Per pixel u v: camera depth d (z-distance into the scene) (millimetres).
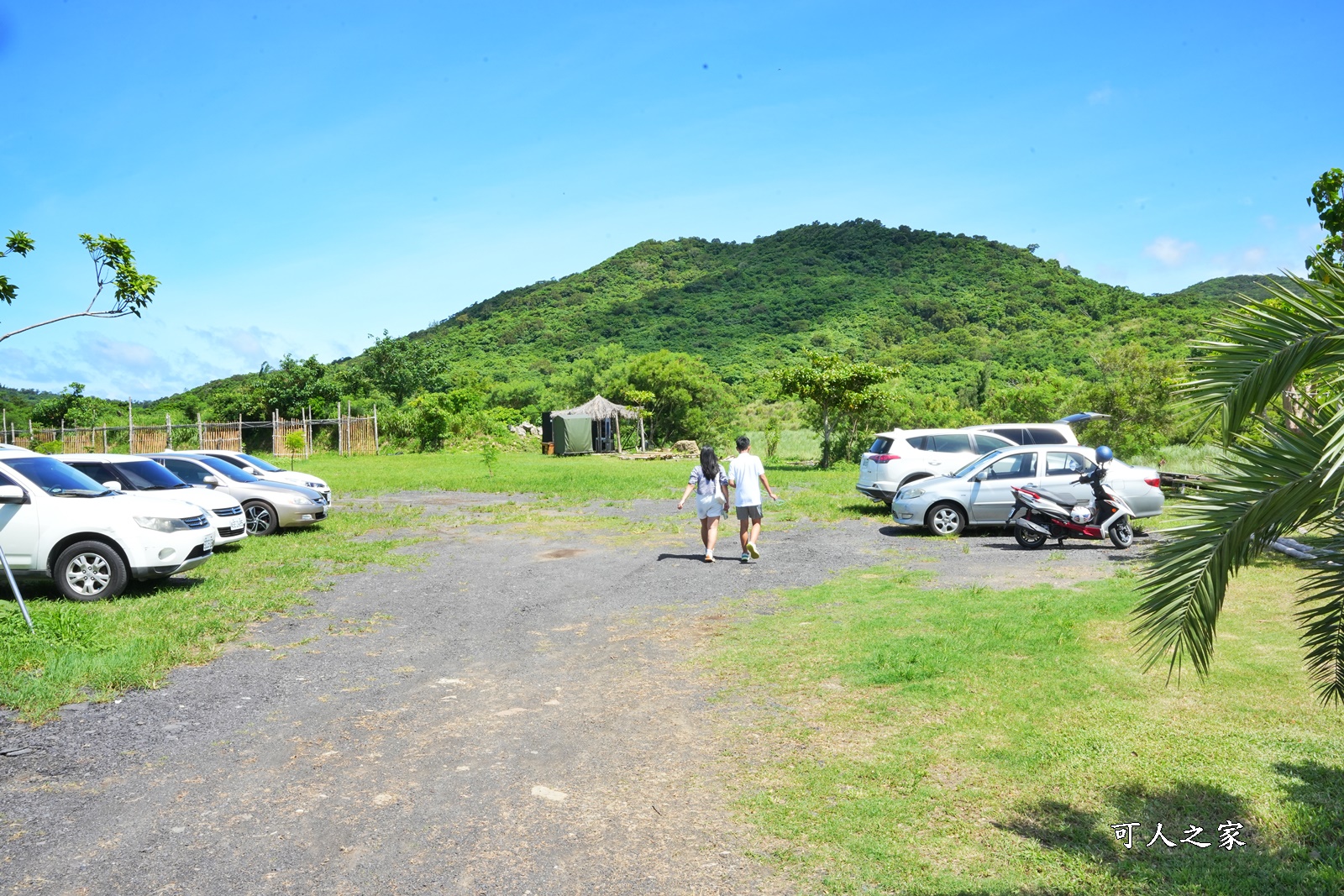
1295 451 3330
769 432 38250
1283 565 9766
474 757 5051
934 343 108500
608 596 9688
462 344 133375
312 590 10125
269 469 18359
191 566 9906
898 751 4973
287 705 6031
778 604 9039
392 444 44750
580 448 44125
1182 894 3432
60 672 6484
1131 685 5957
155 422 46719
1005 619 7820
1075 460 13812
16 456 9930
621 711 5836
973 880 3576
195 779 4723
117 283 9273
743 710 5777
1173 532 3607
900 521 14273
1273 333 3371
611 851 3875
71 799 4457
